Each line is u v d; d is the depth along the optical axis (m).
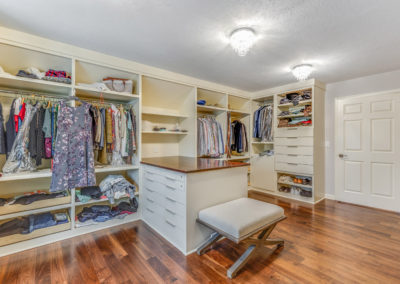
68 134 2.05
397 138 2.92
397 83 2.88
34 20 1.69
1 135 1.85
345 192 3.40
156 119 3.40
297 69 2.70
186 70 2.89
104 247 1.96
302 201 3.44
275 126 3.80
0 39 1.80
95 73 2.48
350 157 3.35
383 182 3.04
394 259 1.76
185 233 1.86
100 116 2.37
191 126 3.31
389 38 1.97
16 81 1.94
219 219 1.68
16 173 1.97
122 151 2.52
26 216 2.15
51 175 2.04
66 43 2.10
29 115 1.98
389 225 2.47
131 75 2.66
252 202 2.05
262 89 3.96
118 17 1.65
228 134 3.77
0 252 1.80
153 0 1.43
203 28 1.81
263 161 4.02
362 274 1.57
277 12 1.57
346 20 1.67
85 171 2.14
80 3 1.47
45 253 1.86
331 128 3.55
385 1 1.44
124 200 2.76
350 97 3.33
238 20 1.68
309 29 1.81
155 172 2.35
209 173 2.03
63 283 1.47
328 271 1.61
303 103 3.52
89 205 2.67
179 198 1.94
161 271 1.61
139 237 2.17
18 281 1.49
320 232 2.28
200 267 1.67
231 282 1.49
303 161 3.40
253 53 2.31
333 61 2.54
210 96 3.73
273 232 2.28
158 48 2.21
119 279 1.52
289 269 1.63
